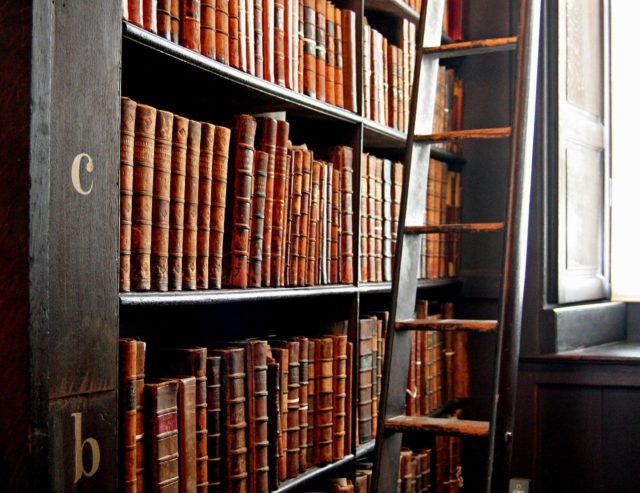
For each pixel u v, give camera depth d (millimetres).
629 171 4148
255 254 2246
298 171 2436
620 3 4188
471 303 3939
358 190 2793
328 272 2646
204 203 2035
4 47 1484
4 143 1483
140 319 2361
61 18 1544
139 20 1805
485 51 2439
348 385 2723
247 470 2197
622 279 4180
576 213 3818
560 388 3617
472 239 3967
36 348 1476
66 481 1556
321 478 2713
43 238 1490
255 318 2842
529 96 2311
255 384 2217
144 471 1834
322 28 2617
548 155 3684
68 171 1567
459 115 3955
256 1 2246
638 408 3508
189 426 1959
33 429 1467
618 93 4195
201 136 2023
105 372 1659
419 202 2516
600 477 3555
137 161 1820
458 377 3840
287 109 2535
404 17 3252
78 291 1595
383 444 2332
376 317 3010
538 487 3629
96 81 1628
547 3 3670
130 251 1800
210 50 2057
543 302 3654
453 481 3672
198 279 2033
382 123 3051
